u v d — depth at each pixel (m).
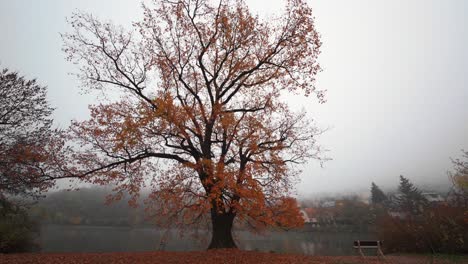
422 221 17.53
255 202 12.48
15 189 17.23
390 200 55.62
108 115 14.17
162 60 15.52
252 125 14.93
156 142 14.84
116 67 15.15
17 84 17.48
